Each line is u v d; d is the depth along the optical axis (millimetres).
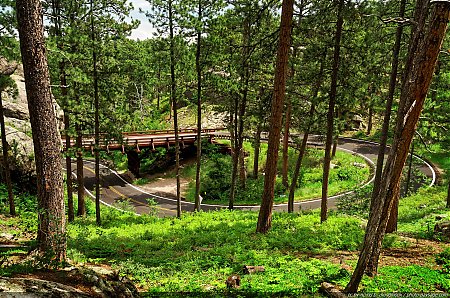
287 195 30875
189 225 18906
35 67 8438
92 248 13039
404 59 14086
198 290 8547
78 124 20062
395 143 7766
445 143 22203
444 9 6918
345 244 13109
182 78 21234
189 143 39500
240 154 32719
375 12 14656
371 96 16734
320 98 17219
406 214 20766
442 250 11938
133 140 37062
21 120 24781
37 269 6562
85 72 18578
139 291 8500
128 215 24688
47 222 8688
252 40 20078
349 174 33188
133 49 21391
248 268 9883
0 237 11875
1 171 22281
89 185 35438
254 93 23422
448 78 17125
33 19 8312
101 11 18062
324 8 15789
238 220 19922
